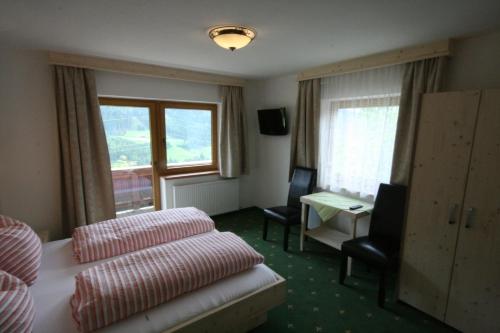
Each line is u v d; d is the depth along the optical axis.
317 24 1.95
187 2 1.61
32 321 1.28
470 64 2.24
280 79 4.09
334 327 2.04
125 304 1.38
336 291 2.48
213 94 4.05
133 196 3.78
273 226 4.06
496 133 1.73
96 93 3.02
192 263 1.68
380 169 2.88
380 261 2.24
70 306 1.48
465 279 1.94
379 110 2.88
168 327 1.41
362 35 2.18
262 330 1.99
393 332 2.00
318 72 3.34
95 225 2.30
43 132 2.89
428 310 2.15
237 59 2.99
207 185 4.13
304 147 3.69
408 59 2.49
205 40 2.34
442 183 1.99
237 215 4.52
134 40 2.34
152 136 3.79
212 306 1.56
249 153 4.63
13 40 2.37
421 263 2.16
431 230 2.08
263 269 1.92
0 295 1.21
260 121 4.30
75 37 2.27
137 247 2.11
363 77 2.99
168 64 3.28
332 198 3.20
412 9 1.68
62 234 3.09
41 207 2.97
